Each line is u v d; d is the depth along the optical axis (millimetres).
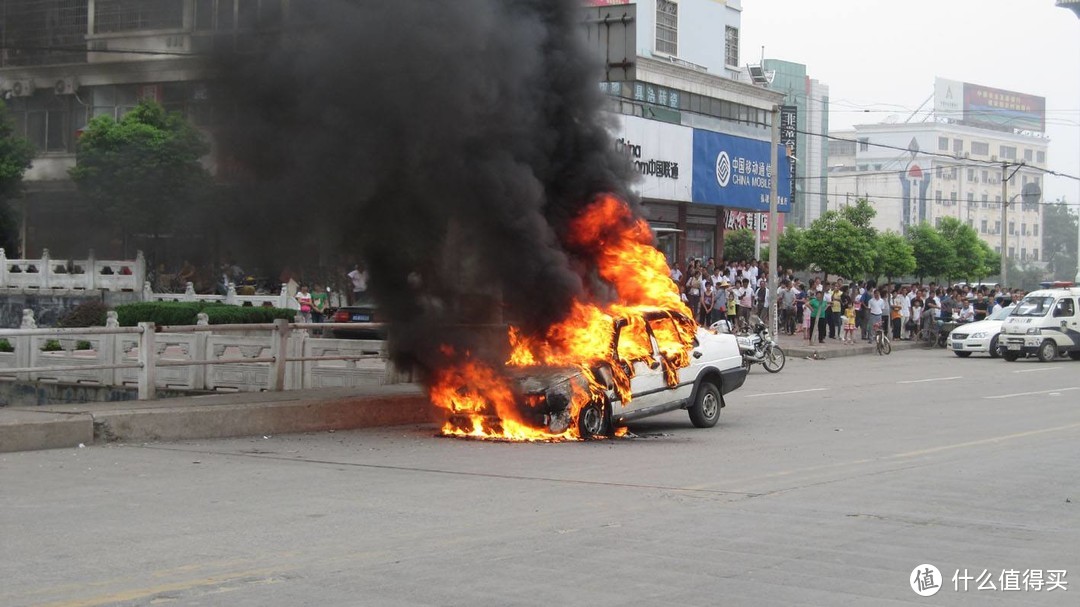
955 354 33500
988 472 10883
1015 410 17266
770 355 25969
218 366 18250
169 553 7215
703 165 39344
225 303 24688
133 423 12789
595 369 13539
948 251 65438
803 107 114938
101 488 9773
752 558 7117
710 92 41000
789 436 13922
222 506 8906
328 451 12359
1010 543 7652
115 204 20766
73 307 25219
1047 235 138250
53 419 12234
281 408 13977
